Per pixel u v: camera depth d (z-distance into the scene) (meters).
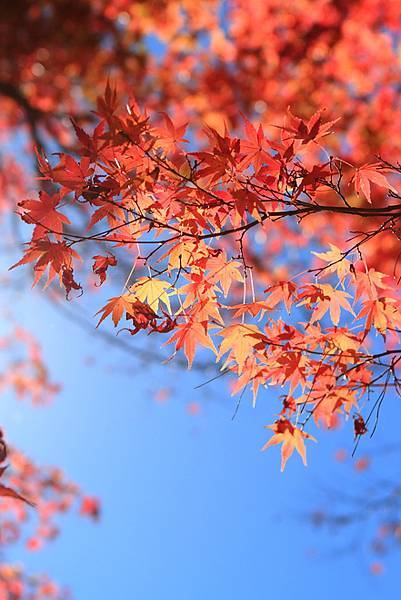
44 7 11.05
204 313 2.78
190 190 2.58
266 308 2.76
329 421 2.92
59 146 8.91
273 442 2.89
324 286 2.83
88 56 11.66
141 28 11.58
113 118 2.38
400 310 2.75
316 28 11.10
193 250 2.75
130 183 2.49
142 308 2.70
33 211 2.55
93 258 2.71
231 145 2.49
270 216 2.69
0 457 2.52
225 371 2.83
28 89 11.64
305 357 2.79
